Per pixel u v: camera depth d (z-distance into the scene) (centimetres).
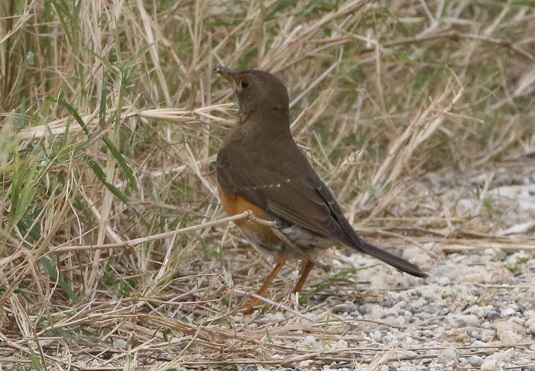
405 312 1098
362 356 953
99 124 1062
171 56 1372
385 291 1178
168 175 1246
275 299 1141
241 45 1417
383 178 1454
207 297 1079
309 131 1448
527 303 1108
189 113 1145
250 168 1146
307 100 1523
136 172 1198
